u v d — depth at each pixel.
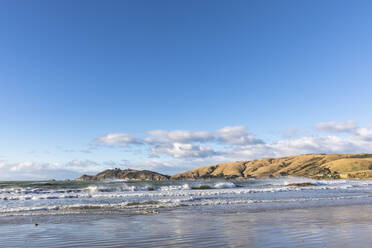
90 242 10.23
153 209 20.67
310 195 33.97
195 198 29.50
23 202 27.12
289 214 17.42
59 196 32.59
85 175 174.00
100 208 21.44
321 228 12.41
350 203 24.22
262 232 11.66
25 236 11.35
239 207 21.58
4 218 16.41
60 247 9.53
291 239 10.20
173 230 12.41
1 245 9.85
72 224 14.28
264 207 21.39
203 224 13.96
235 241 10.03
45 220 15.62
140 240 10.47
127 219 15.89
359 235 10.81
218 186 59.34
